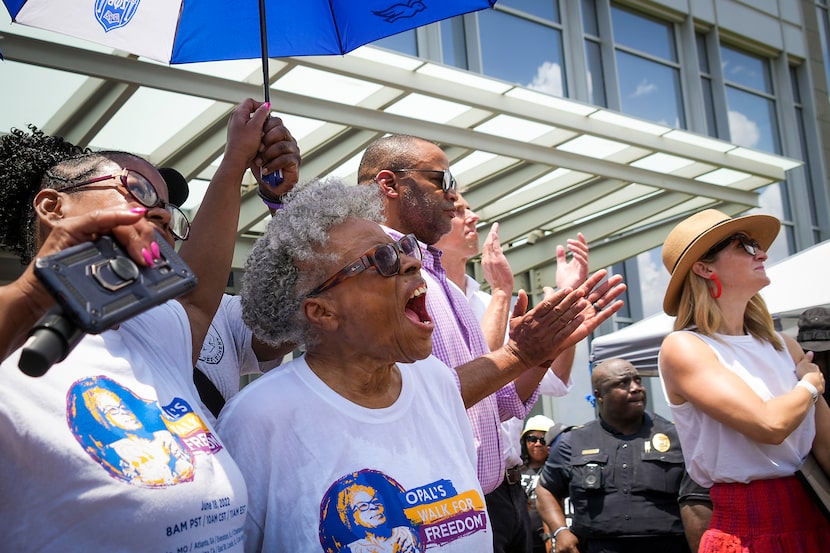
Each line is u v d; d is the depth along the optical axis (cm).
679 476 451
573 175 869
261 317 179
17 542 126
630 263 1284
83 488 128
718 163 842
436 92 630
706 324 292
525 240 1029
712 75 1466
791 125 1577
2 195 164
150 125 602
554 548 494
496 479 252
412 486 168
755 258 294
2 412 126
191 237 194
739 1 1527
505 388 259
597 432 484
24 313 107
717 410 271
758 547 270
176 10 223
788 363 296
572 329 211
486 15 1139
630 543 450
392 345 174
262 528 165
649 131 775
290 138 213
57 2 207
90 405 133
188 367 167
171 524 133
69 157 167
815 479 268
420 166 285
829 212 1603
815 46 1669
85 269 102
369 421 171
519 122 722
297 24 248
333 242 174
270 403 169
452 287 271
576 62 1226
